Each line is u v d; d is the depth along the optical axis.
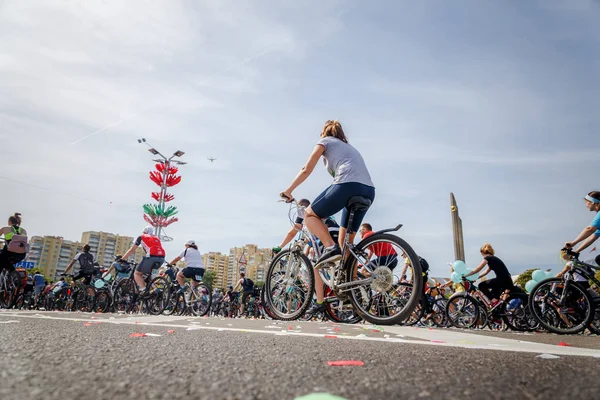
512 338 2.98
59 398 0.86
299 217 4.22
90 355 1.38
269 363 1.33
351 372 1.21
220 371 1.18
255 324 3.27
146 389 0.95
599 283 4.66
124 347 1.60
